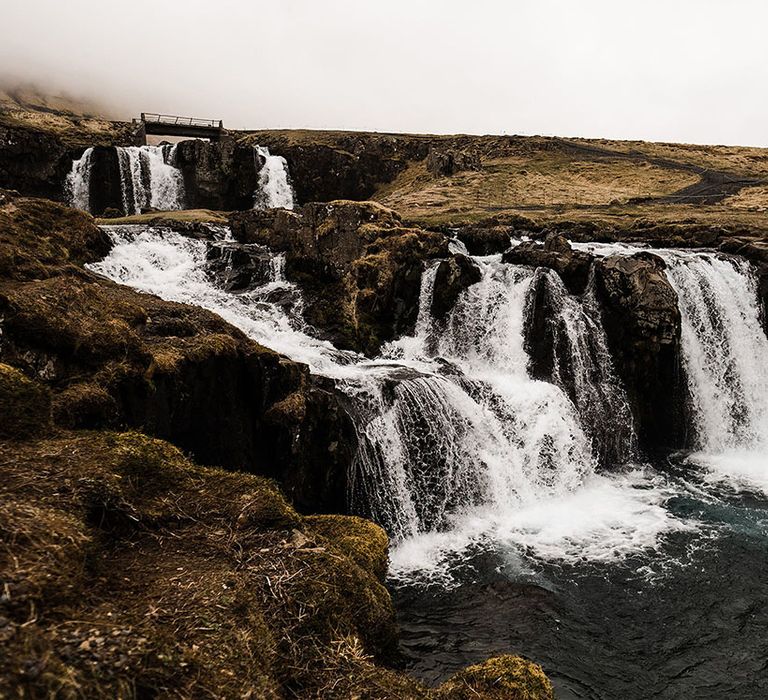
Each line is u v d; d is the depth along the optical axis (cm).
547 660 875
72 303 857
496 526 1333
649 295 1833
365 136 7144
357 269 1977
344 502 1235
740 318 2164
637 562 1159
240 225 2408
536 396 1623
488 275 2081
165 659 345
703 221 3641
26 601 334
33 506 424
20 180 4409
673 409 1939
